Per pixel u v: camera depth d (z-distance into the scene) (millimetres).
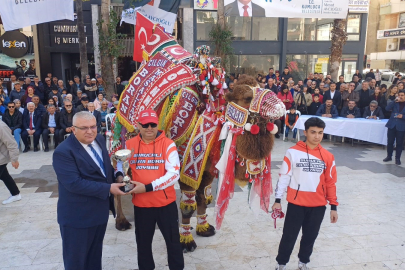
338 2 13023
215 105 3648
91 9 15305
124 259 3711
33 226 4469
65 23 15461
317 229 3254
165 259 3713
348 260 3676
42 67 15867
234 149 3193
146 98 3605
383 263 3621
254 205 3383
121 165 3070
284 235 3273
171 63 3752
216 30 14008
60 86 11922
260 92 3076
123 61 17188
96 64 15633
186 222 3830
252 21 16984
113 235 4246
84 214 2762
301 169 3152
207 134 3502
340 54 13680
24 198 5430
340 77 12164
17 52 15609
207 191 4012
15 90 10375
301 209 3197
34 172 6758
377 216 4766
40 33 15523
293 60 17703
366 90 10070
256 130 3043
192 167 3529
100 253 3033
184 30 15953
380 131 8727
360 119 9180
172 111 3549
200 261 3668
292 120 9641
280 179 3254
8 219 4672
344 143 9547
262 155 3098
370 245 3986
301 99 10195
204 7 15836
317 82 12680
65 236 2777
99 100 9656
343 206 5113
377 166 7238
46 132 8453
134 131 3664
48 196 5516
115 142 4043
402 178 6438
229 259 3709
